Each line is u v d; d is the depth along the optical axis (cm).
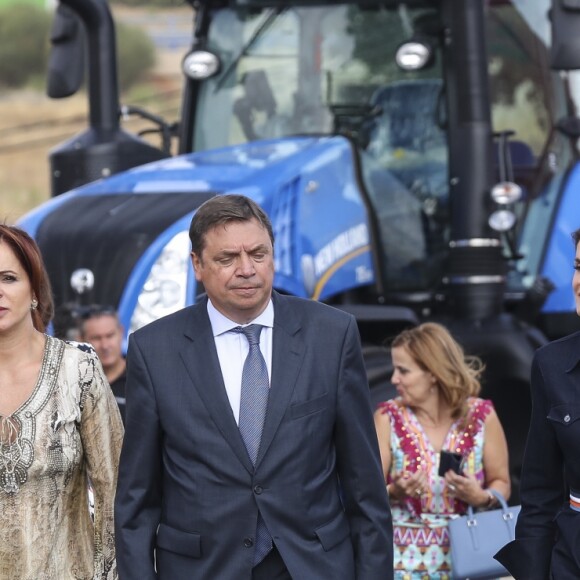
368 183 2047
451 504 1434
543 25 2181
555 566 1082
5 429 1061
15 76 9506
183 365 1080
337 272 1934
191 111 2166
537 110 2172
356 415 1088
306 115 2088
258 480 1055
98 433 1103
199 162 2014
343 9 2084
